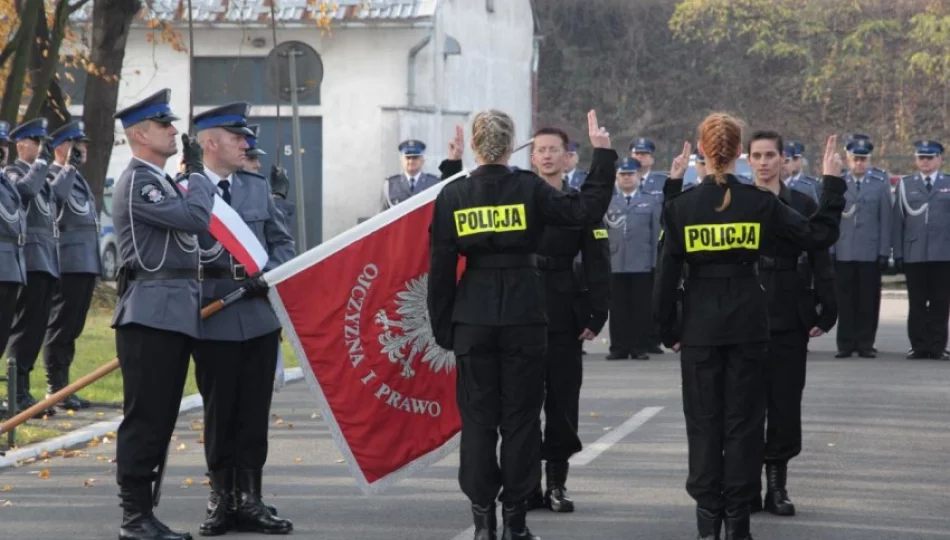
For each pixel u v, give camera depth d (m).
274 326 9.80
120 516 10.40
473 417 8.91
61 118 25.91
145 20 38.56
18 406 14.91
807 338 10.26
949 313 20.59
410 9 40.00
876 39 61.09
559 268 10.26
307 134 40.50
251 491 9.79
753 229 8.90
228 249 9.56
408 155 19.03
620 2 64.75
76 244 15.62
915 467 12.14
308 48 23.34
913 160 57.03
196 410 16.05
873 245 20.73
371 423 9.77
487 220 8.81
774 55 61.88
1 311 13.95
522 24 49.47
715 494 8.99
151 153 9.34
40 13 24.66
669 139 62.28
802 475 11.78
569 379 10.32
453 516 10.31
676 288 9.13
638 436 13.77
